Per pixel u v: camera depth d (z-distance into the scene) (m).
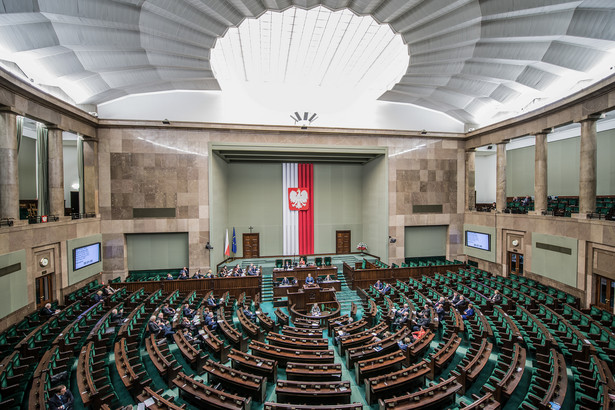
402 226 19.27
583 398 6.25
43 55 11.33
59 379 7.25
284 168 21.41
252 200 21.17
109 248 16.25
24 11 8.74
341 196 22.23
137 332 9.94
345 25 13.81
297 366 7.45
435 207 19.75
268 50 15.59
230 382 7.14
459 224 20.16
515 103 16.16
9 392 6.71
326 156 19.58
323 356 8.17
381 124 18.89
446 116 19.78
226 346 8.99
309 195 21.66
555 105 13.66
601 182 16.91
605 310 10.78
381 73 17.73
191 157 16.80
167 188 16.62
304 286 14.48
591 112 12.22
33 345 8.76
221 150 17.20
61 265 13.00
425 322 10.27
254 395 7.07
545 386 6.79
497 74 13.88
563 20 10.00
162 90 16.42
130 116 16.34
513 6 9.62
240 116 17.30
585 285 12.54
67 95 14.20
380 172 19.50
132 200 16.38
